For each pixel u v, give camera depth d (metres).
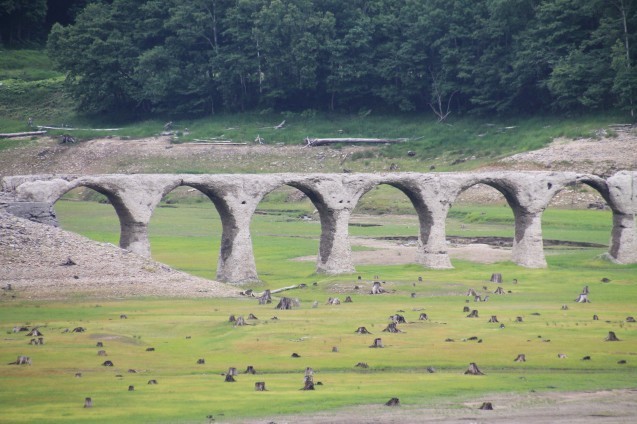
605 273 127.25
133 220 116.94
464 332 83.69
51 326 83.75
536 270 129.62
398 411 58.97
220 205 121.88
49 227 110.56
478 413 59.12
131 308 93.88
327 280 117.38
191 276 111.81
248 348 76.44
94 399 59.78
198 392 62.06
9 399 59.75
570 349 77.06
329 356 73.81
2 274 101.00
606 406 61.09
